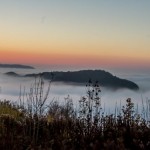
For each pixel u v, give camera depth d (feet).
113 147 17.66
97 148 18.12
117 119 21.54
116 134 19.72
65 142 19.29
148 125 20.99
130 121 21.13
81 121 21.24
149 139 19.16
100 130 20.42
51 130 23.34
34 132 21.24
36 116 23.61
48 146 19.67
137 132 19.83
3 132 21.66
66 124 23.30
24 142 20.43
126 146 18.58
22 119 25.94
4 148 19.44
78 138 19.83
